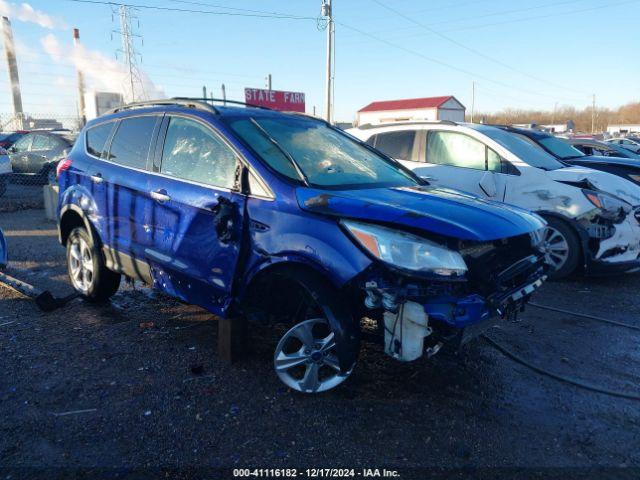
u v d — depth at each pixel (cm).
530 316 506
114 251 453
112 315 482
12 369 370
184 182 388
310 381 332
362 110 6512
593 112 8581
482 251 321
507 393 353
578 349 431
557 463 280
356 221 306
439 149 729
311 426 307
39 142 1456
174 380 358
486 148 683
